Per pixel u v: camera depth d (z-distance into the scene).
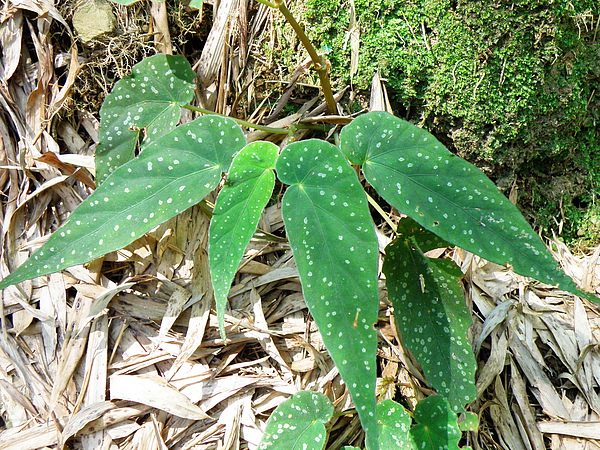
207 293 0.36
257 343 0.36
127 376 0.34
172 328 0.36
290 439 0.29
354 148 0.30
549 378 0.37
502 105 0.38
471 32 0.37
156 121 0.35
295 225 0.26
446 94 0.38
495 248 0.28
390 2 0.38
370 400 0.23
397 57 0.38
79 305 0.36
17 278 0.28
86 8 0.38
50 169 0.38
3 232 0.37
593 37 0.38
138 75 0.35
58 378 0.34
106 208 0.29
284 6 0.32
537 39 0.36
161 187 0.29
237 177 0.28
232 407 0.33
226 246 0.27
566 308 0.38
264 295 0.37
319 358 0.35
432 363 0.32
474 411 0.35
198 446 0.32
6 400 0.34
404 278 0.33
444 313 0.32
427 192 0.29
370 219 0.26
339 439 0.33
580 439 0.34
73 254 0.28
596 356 0.36
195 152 0.30
